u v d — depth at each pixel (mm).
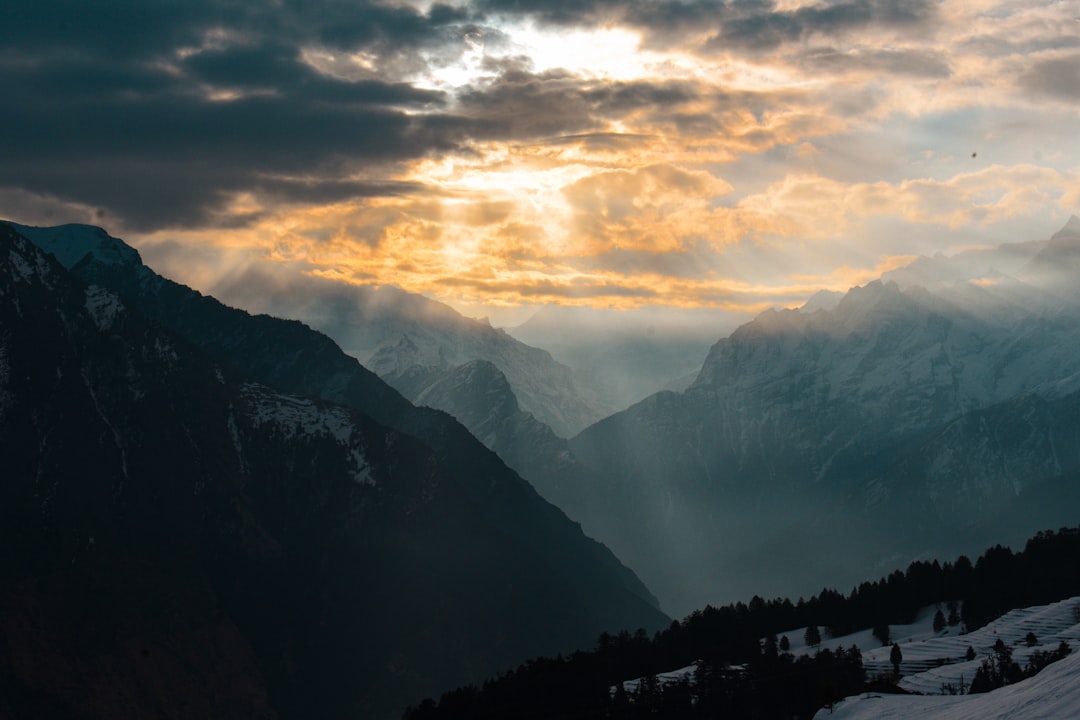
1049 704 184625
